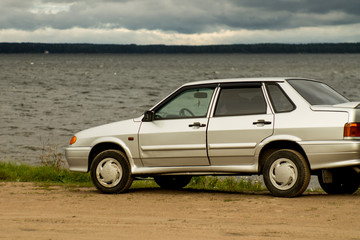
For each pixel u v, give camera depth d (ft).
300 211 33.12
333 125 36.11
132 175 42.86
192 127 40.32
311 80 41.34
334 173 38.17
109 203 38.14
